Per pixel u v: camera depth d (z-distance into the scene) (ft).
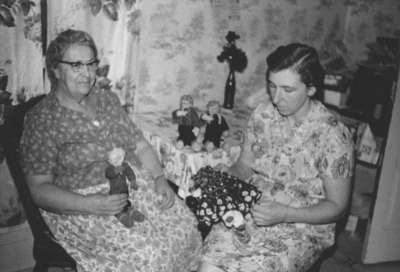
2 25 5.59
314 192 4.69
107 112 5.11
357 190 8.48
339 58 10.11
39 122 4.46
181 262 4.75
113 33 6.57
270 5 8.66
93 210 4.33
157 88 7.68
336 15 9.90
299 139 4.68
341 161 4.40
